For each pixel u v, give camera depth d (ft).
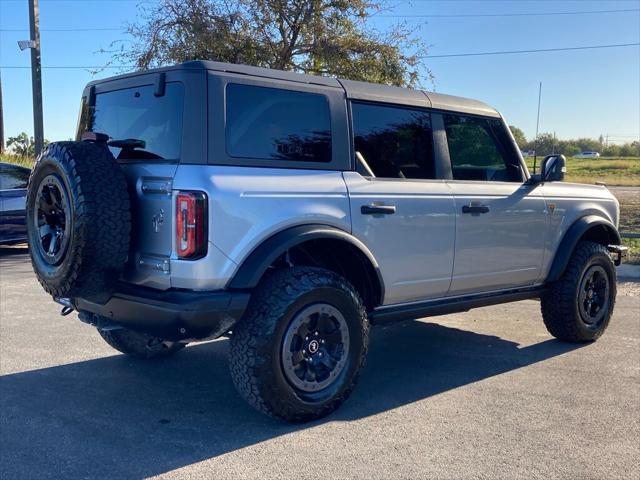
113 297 13.39
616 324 23.21
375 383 16.60
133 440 12.89
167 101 13.19
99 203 12.21
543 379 16.87
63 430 13.39
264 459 12.03
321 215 13.73
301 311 13.24
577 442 12.82
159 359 18.62
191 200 12.19
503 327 22.89
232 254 12.56
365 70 58.49
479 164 17.95
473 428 13.52
